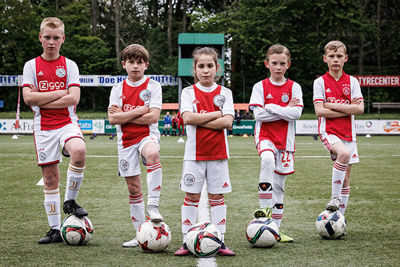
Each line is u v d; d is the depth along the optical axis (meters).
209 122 3.83
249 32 38.47
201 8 44.72
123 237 4.36
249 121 26.59
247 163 11.62
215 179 3.90
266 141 4.43
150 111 4.11
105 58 46.62
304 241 4.18
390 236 4.35
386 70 42.62
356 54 44.09
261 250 3.83
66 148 4.12
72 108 4.38
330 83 4.91
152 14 53.03
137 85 4.20
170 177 8.94
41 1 50.88
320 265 3.34
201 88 4.01
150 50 47.53
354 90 4.92
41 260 3.46
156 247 3.71
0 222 4.94
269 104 4.43
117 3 47.12
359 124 25.62
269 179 4.16
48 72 4.29
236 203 6.21
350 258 3.55
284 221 5.11
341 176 4.57
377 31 38.25
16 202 6.16
